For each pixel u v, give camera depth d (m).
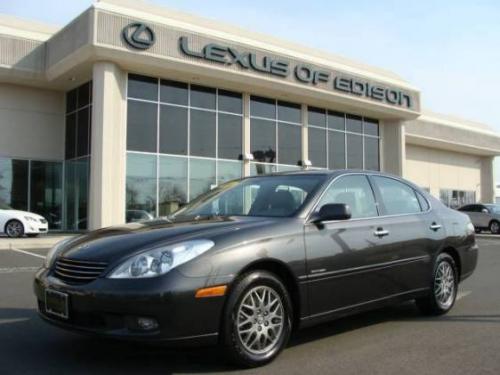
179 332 3.82
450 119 38.56
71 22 19.34
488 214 26.47
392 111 28.45
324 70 24.84
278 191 5.23
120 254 4.02
